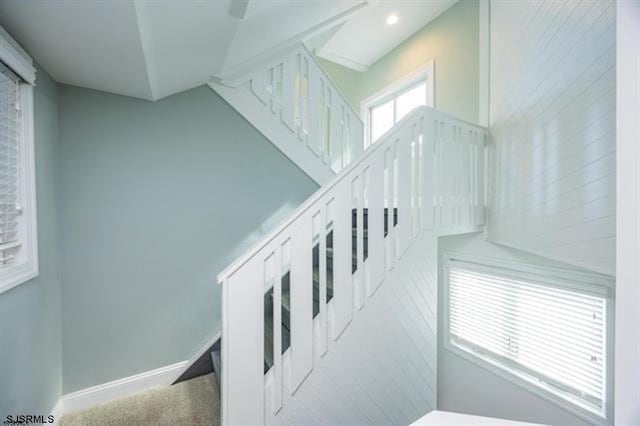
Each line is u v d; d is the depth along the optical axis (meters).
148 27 1.33
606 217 1.10
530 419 2.05
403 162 1.79
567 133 1.33
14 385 1.39
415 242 1.84
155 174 2.16
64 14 1.19
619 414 0.53
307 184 2.74
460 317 2.58
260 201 2.54
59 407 1.84
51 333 1.75
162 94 2.11
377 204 1.68
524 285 2.12
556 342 1.94
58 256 1.84
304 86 2.73
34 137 1.57
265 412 1.34
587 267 1.20
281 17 1.95
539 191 1.57
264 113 2.54
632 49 0.53
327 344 1.50
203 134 2.32
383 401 1.70
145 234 2.13
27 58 1.46
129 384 2.09
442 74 3.00
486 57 2.38
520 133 1.79
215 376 2.16
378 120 4.05
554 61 1.43
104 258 2.01
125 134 2.06
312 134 2.73
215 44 1.71
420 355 1.86
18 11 1.16
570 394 1.87
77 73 1.72
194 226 2.30
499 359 2.29
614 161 1.05
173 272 2.23
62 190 1.87
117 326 2.06
